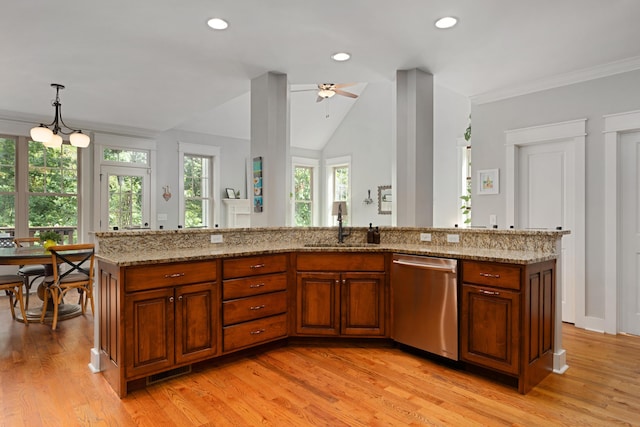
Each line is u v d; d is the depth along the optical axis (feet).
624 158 11.84
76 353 10.16
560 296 9.34
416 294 9.86
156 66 12.00
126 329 7.82
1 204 17.15
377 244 11.92
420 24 9.33
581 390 8.13
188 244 10.41
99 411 7.26
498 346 8.34
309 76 13.11
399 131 12.72
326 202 27.89
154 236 9.84
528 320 8.03
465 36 9.97
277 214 12.96
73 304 15.34
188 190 22.41
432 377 8.79
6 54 10.93
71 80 13.15
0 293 17.38
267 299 10.19
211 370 9.14
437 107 21.13
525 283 7.95
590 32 9.67
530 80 13.11
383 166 24.32
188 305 8.71
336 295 10.61
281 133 12.97
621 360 9.71
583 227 12.31
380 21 9.20
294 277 10.76
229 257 9.43
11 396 7.79
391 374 8.94
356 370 9.16
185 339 8.66
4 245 16.97
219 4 8.38
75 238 18.97
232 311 9.48
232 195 23.57
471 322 8.81
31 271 14.56
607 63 11.60
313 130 26.16
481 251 9.62
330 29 9.60
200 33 9.77
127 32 9.68
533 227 13.57
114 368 8.09
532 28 9.49
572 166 12.71
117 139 19.76
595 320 12.12
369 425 6.83
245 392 8.04
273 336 10.34
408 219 12.74
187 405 7.50
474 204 14.79
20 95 14.73
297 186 27.27
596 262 12.10
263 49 10.82
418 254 9.80
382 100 24.02
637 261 11.64
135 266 7.93
